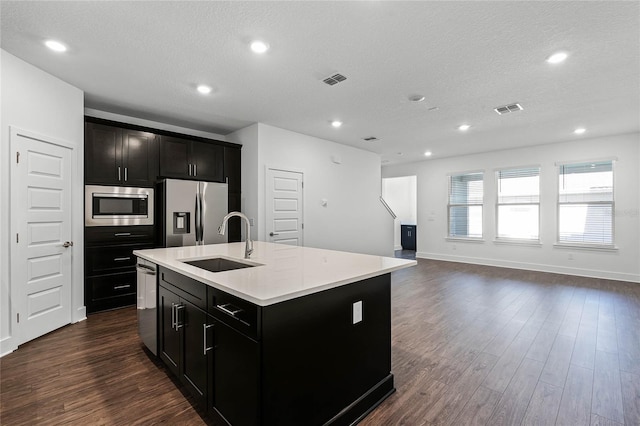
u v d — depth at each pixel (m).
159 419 1.71
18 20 2.13
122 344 2.69
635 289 4.57
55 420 1.70
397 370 2.25
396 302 3.93
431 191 7.56
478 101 3.66
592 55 2.59
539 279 5.24
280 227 4.88
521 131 4.98
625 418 1.72
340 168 5.93
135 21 2.15
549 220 5.85
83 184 3.34
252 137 4.66
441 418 1.73
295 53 2.59
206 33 2.30
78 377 2.14
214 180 4.55
